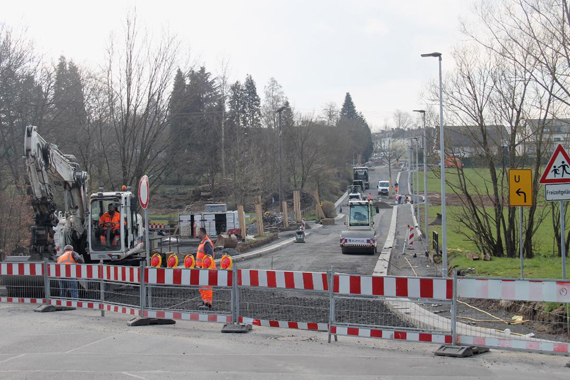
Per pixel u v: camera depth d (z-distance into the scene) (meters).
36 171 15.96
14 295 15.85
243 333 11.23
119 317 13.59
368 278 9.98
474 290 9.24
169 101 32.75
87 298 15.04
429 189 88.88
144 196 12.91
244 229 40.34
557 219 24.06
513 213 24.09
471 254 24.25
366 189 98.50
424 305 15.91
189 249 35.62
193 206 64.12
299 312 13.20
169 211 62.47
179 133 35.03
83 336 10.83
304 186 80.81
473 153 25.11
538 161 22.59
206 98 62.06
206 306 13.55
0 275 15.99
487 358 8.95
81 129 34.34
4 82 30.28
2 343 10.16
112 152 35.31
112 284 14.88
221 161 65.38
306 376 7.74
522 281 8.88
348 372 7.96
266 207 72.31
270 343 10.20
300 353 9.30
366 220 35.22
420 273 25.05
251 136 73.88
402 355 9.18
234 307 11.43
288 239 45.72
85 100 34.72
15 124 33.09
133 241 19.83
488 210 40.91
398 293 9.73
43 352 9.38
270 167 71.38
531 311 13.23
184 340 10.41
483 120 23.78
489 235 25.03
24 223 27.67
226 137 66.25
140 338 10.59
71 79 34.81
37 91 32.88
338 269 26.62
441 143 22.11
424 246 36.59
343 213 72.69
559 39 19.25
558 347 8.52
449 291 9.36
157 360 8.75
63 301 14.40
